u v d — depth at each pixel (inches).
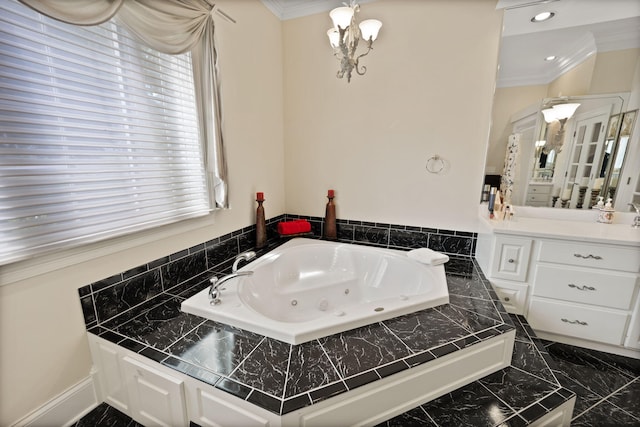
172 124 64.9
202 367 44.1
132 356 47.9
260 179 98.2
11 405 43.6
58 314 48.2
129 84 54.9
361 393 41.6
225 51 77.9
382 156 97.0
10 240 41.6
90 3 41.9
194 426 45.5
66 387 50.4
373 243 103.7
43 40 42.3
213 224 79.9
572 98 77.7
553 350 73.4
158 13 54.1
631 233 69.4
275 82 101.2
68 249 48.1
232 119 83.1
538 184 84.1
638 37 70.4
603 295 68.1
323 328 51.1
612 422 54.1
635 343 67.7
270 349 47.9
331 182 106.0
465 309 61.1
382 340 50.4
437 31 83.5
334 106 99.7
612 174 78.1
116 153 53.8
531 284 73.9
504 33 78.5
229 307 57.8
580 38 74.2
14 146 40.8
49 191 44.7
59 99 45.2
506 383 50.9
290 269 90.9
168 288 67.8
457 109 85.9
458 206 91.5
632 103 73.6
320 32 96.6
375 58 91.4
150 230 62.2
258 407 38.1
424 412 45.8
